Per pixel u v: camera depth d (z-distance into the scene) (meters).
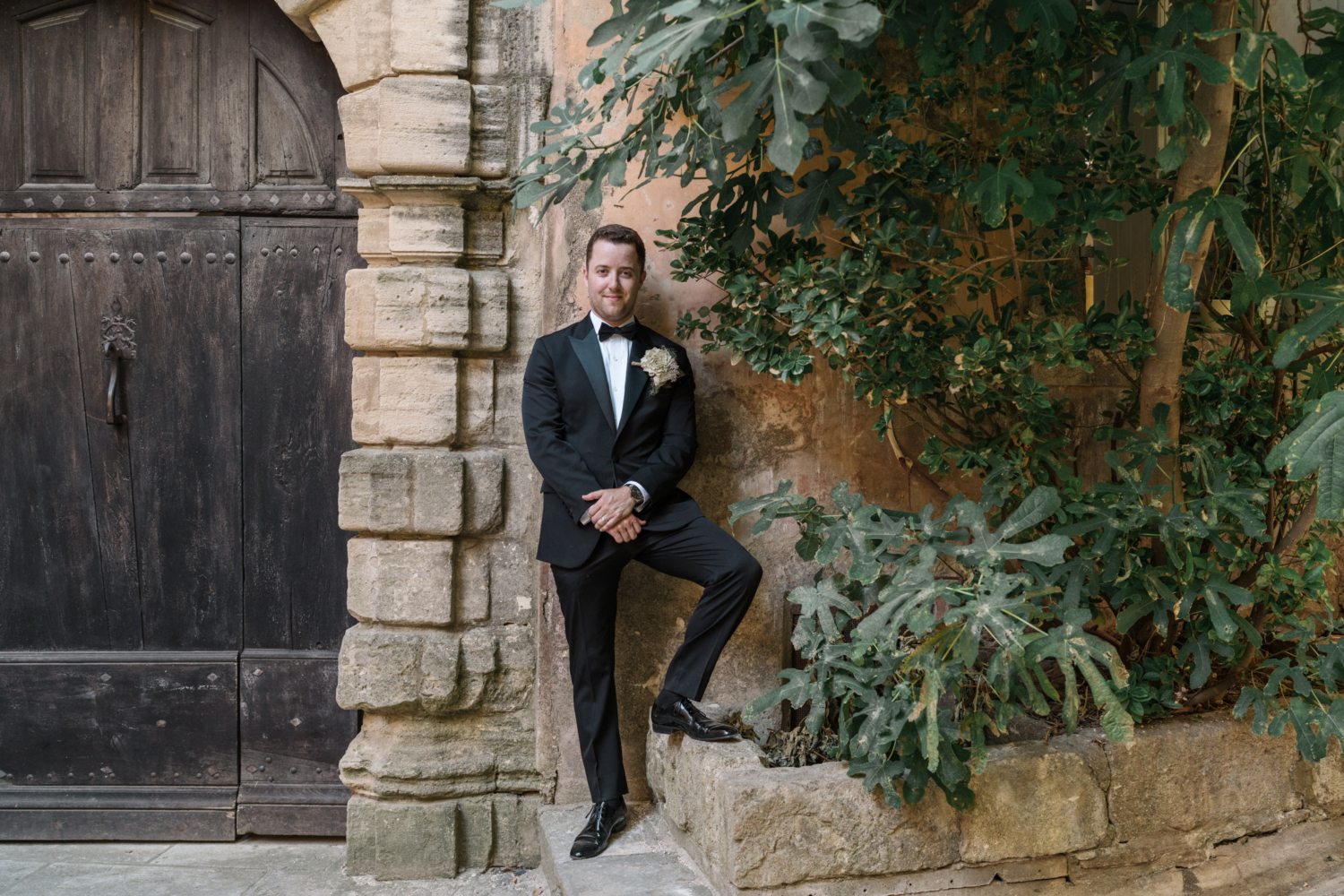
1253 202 2.82
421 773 3.06
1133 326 2.61
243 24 3.27
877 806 2.40
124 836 3.29
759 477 3.22
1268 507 2.92
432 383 3.08
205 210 3.29
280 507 3.35
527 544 3.16
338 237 3.32
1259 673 2.91
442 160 3.03
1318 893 2.64
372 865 3.06
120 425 3.31
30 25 3.24
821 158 3.15
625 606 3.16
